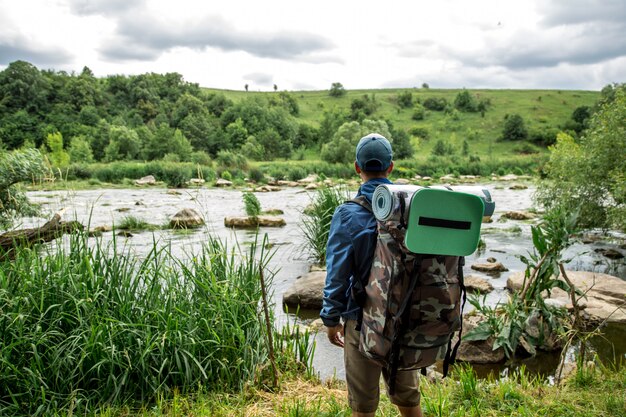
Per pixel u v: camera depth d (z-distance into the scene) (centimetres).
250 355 407
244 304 432
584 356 503
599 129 1126
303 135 10312
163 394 365
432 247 197
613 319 627
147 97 12156
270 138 8312
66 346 359
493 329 524
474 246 202
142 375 367
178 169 3494
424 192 193
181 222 1457
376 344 213
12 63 10556
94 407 346
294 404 335
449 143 8012
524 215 1677
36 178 865
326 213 974
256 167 4784
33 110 10081
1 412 326
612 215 1055
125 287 415
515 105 12231
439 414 322
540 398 355
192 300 437
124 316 396
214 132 9262
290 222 1588
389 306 206
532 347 534
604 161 1111
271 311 483
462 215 198
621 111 1089
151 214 1786
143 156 6875
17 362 359
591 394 356
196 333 403
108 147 6750
